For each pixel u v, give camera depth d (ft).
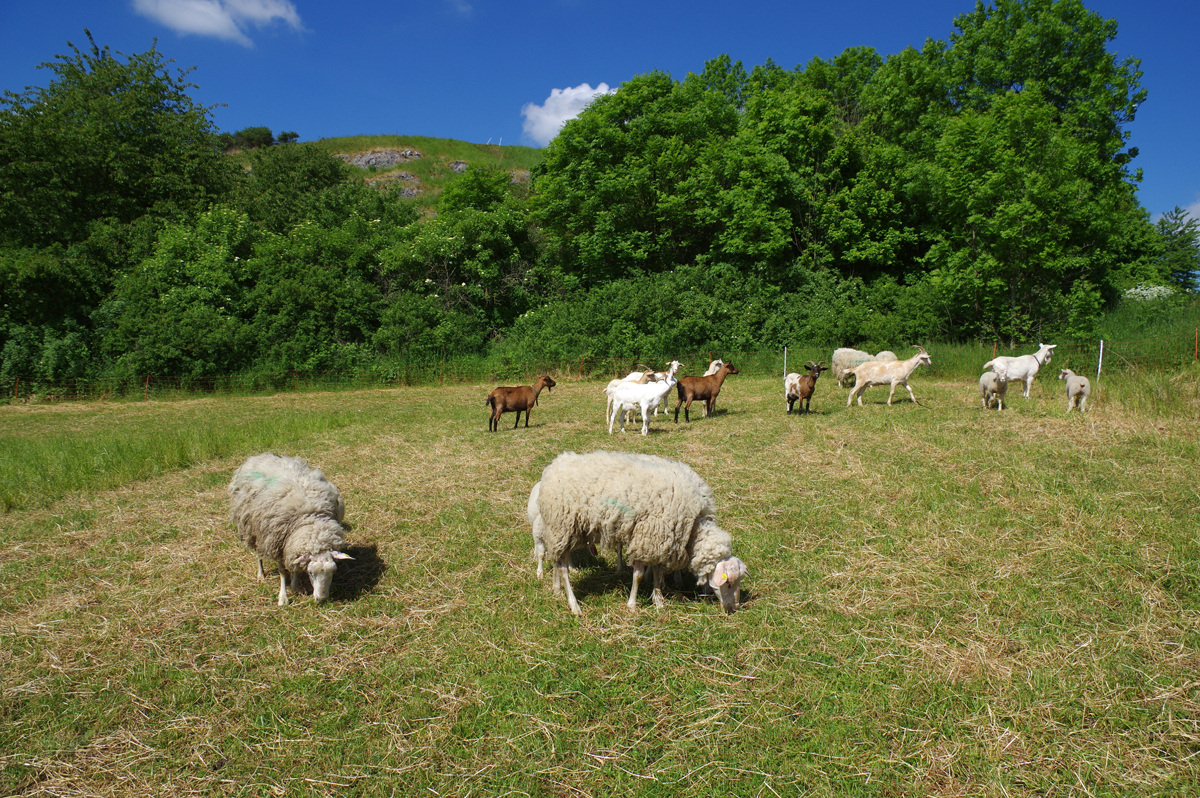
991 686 12.91
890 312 82.33
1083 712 12.06
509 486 27.99
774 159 89.56
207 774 11.25
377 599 17.51
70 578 19.26
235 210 100.99
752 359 78.18
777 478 27.35
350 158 190.70
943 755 11.20
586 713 12.55
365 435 41.19
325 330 85.76
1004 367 39.45
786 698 12.81
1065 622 15.05
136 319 78.69
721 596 15.96
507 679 13.66
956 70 98.22
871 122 102.53
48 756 11.64
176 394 75.20
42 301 81.05
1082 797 10.23
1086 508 21.63
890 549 19.60
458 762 11.42
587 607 16.72
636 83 106.73
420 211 140.05
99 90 108.78
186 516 24.90
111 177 101.30
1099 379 42.14
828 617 15.83
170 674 14.12
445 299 94.48
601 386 70.90
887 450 31.09
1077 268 78.18
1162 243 88.43
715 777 10.93
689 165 100.89
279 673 14.11
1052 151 68.54
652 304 83.30
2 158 92.89
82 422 55.31
